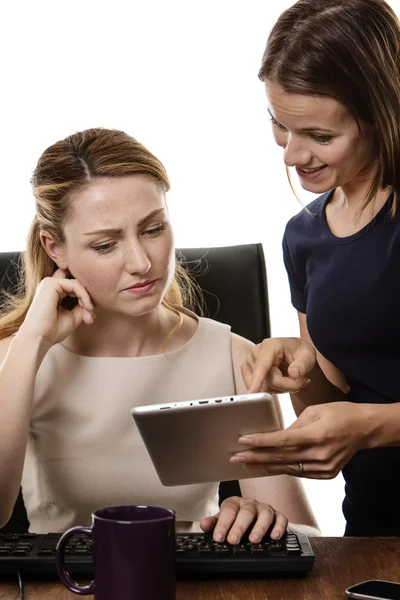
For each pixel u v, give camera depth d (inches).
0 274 66.5
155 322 61.4
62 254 57.2
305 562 38.7
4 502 51.1
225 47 114.4
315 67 44.5
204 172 116.4
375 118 46.3
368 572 39.8
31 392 52.6
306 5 47.5
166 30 114.1
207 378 61.8
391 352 56.0
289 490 58.6
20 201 115.0
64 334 55.5
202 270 67.5
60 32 114.0
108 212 52.4
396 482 56.9
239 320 67.0
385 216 54.8
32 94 114.5
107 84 114.8
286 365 52.0
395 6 109.3
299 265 61.2
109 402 59.6
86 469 59.1
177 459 44.1
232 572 38.9
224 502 46.3
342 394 63.9
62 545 35.0
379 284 54.6
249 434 42.8
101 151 53.4
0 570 38.9
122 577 31.7
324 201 60.5
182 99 115.3
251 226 116.9
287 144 49.3
